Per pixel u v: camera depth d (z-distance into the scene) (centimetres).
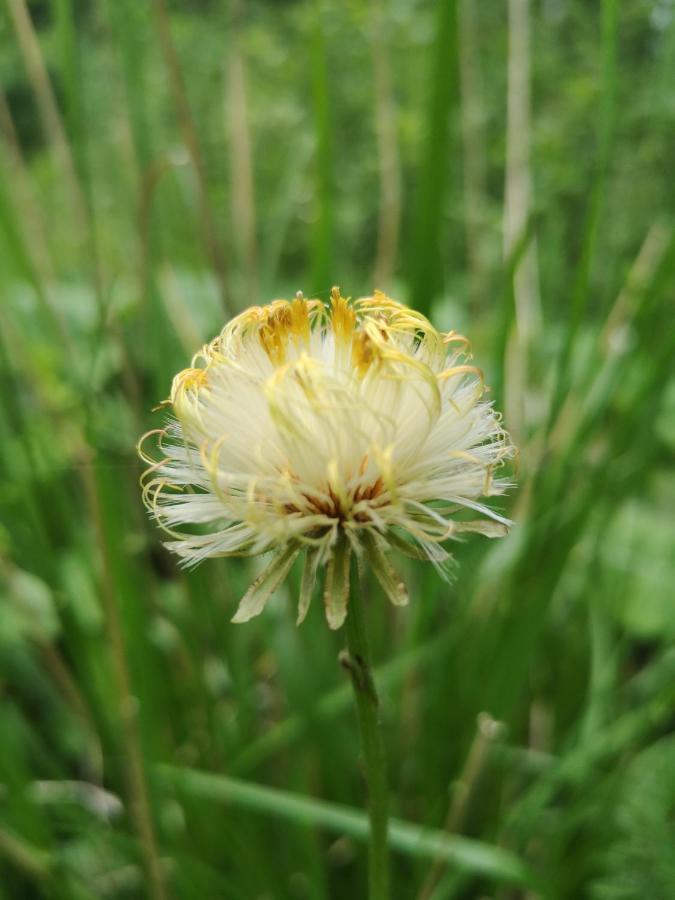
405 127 25
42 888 10
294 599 10
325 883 10
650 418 11
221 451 6
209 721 10
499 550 11
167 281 12
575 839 11
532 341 12
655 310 10
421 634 10
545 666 13
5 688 13
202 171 11
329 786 11
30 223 12
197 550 6
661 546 13
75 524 11
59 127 11
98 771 12
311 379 6
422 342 6
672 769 10
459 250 21
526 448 11
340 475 6
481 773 11
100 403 12
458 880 9
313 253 11
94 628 11
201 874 10
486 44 25
